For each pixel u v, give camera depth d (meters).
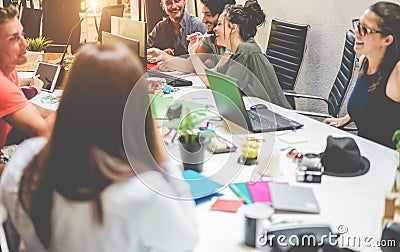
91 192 1.12
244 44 2.98
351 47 2.93
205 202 1.54
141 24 2.62
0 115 2.39
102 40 3.04
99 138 1.11
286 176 1.74
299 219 1.44
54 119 1.15
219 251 1.27
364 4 3.29
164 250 1.18
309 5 3.80
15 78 2.80
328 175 1.75
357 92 2.69
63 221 1.15
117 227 1.13
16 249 1.29
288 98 3.38
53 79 3.10
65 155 1.13
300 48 3.51
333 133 2.21
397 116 2.46
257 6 3.19
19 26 2.63
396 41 2.50
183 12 4.04
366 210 1.49
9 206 1.23
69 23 4.36
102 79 1.09
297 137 2.14
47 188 1.16
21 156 1.26
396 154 1.86
